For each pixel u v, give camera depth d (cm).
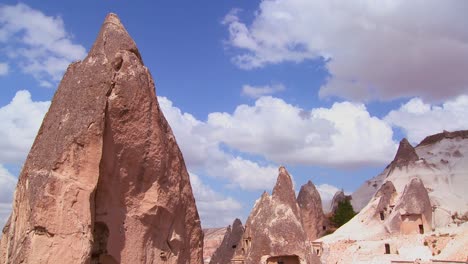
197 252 2373
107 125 1902
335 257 6284
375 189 9231
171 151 2225
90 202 1767
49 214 1658
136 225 1991
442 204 6744
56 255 1636
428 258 5550
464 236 5569
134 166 1994
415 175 7431
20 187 1870
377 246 6150
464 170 7231
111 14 2181
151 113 2061
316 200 7606
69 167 1752
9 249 1809
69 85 1964
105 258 1923
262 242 3972
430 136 8350
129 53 2072
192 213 2362
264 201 4209
